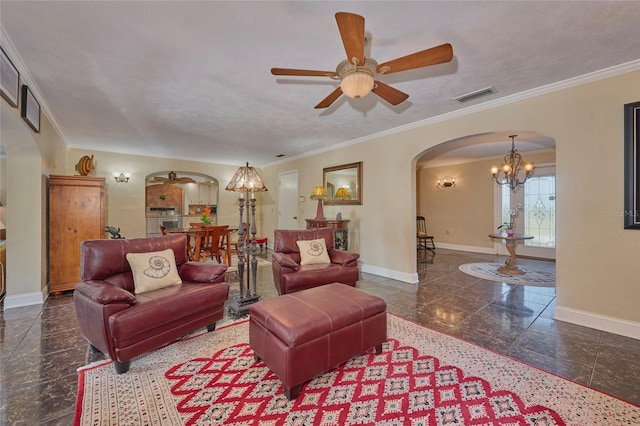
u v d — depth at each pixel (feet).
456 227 24.68
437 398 5.42
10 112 7.45
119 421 4.87
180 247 9.38
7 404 5.31
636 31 6.47
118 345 6.16
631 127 7.93
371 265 15.90
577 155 8.86
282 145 18.01
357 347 6.44
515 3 5.56
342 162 17.58
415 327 8.63
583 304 8.77
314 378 6.08
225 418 4.95
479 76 8.66
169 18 5.91
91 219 12.62
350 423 4.82
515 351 7.18
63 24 6.09
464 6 5.63
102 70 8.13
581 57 7.61
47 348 7.40
